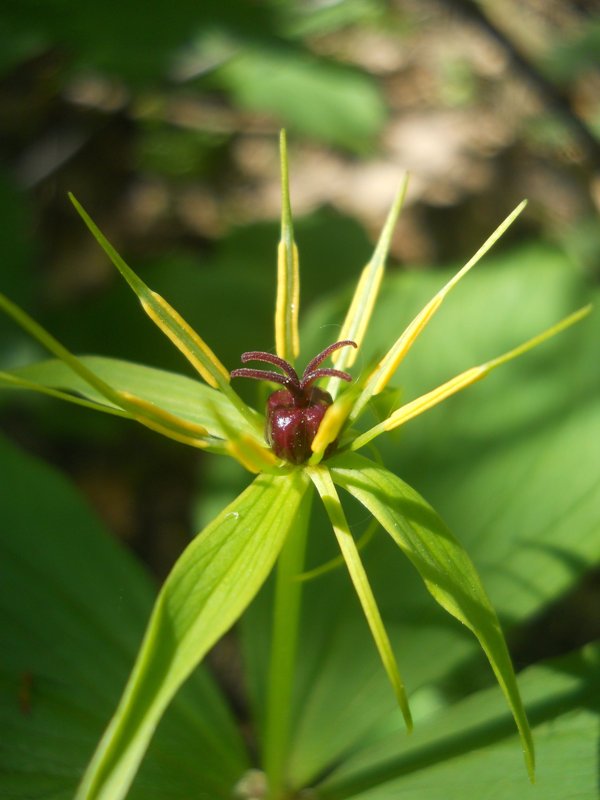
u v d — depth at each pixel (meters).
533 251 0.10
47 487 0.09
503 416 0.09
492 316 0.10
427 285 0.10
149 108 0.22
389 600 0.09
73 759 0.07
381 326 0.10
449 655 0.08
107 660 0.08
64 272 0.18
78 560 0.08
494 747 0.07
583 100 0.19
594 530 0.08
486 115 0.23
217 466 0.09
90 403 0.05
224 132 0.22
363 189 0.21
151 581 0.09
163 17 0.14
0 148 0.19
